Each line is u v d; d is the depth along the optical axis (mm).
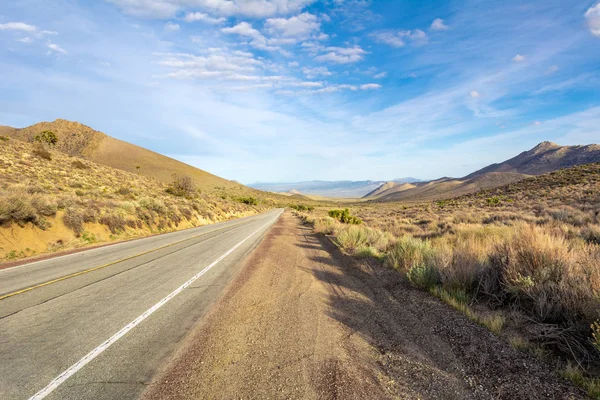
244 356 3676
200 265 9367
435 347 3799
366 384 3062
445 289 5980
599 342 3145
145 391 2961
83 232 15242
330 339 4117
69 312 5227
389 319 4785
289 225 26703
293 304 5605
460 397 2822
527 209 26578
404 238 10609
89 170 40562
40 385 3047
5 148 34594
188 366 3445
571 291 4133
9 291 6562
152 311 5281
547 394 2791
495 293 5449
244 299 5957
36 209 13406
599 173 45500
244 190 163625
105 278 7727
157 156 165500
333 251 11812
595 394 2721
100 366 3432
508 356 3475
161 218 23938
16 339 4145
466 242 9141
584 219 15305
